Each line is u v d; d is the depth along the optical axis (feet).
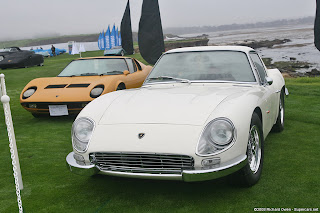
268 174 9.99
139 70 24.49
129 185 9.70
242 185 8.93
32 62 66.28
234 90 9.95
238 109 8.38
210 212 7.88
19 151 13.46
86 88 18.71
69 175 10.72
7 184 10.05
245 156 8.14
